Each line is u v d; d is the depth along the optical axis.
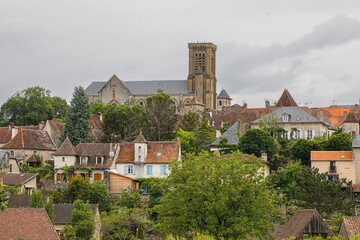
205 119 190.88
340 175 135.38
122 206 121.06
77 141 168.62
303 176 123.50
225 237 89.75
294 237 82.94
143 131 173.12
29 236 74.69
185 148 165.50
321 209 114.62
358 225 85.88
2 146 160.75
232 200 90.06
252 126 167.12
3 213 76.12
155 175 138.00
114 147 142.25
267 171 139.62
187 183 92.25
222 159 96.56
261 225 89.38
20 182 125.81
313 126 162.75
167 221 92.69
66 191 127.19
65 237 100.00
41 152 163.25
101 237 107.75
